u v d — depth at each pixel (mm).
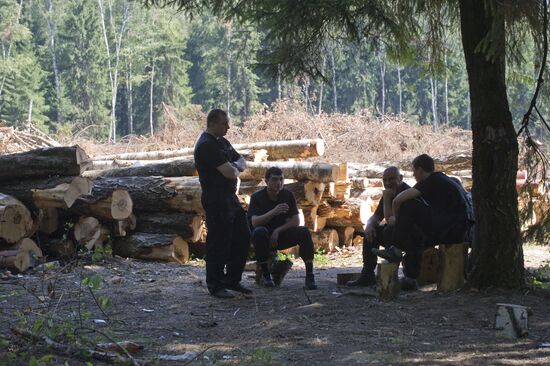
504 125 8609
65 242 11930
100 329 7180
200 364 6062
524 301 8203
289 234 9820
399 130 26828
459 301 8242
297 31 9734
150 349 6543
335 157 25125
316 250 15203
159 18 73062
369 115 28188
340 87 72875
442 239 8992
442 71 11492
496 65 8547
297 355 6270
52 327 6582
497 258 8656
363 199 15938
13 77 63406
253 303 8656
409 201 8992
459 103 78562
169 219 12891
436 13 10852
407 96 79688
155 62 74062
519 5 7547
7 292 9266
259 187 14281
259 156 15203
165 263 12719
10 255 11102
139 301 8828
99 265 11828
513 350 6367
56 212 12672
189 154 20281
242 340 6855
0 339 6344
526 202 9133
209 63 74625
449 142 27406
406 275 9242
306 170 14102
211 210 8953
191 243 13578
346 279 10211
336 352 6340
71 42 73938
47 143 23766
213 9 10289
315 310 8016
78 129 68312
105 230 12758
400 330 7098
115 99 71812
